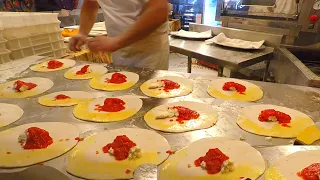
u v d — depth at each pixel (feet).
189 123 3.18
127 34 4.25
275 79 6.65
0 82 4.51
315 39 6.74
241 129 3.07
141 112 3.48
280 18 7.22
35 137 2.84
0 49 5.32
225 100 3.77
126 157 2.58
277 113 3.25
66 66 5.32
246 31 7.88
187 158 2.55
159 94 3.98
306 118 3.25
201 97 3.89
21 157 2.62
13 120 3.30
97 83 4.43
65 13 9.41
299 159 2.47
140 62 5.49
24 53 5.88
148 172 2.28
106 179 2.31
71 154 2.65
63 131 3.05
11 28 5.46
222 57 6.47
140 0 4.89
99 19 10.56
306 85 4.36
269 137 2.91
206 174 2.34
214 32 8.96
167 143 2.80
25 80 4.56
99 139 2.88
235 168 2.38
